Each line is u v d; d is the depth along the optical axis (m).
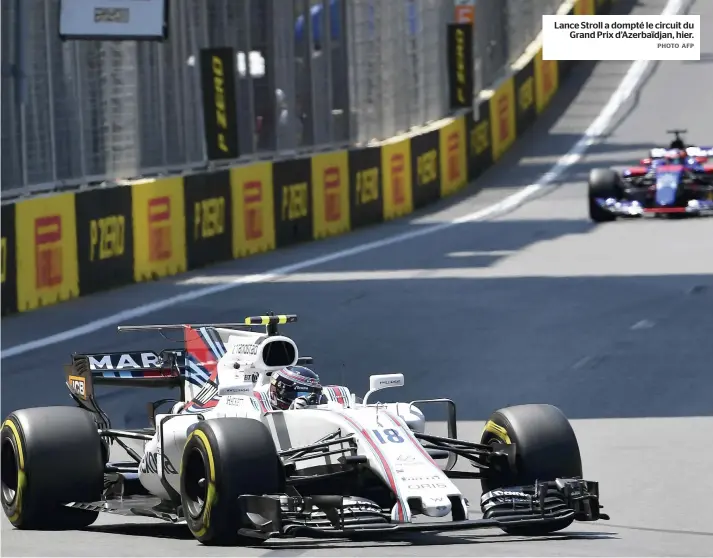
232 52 93.38
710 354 56.25
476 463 30.19
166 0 78.31
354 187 111.06
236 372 30.44
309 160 103.44
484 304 70.38
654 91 186.88
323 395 30.05
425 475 26.55
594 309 67.81
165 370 32.94
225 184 91.00
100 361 33.38
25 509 31.30
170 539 29.19
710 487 35.38
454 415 30.59
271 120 105.62
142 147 87.31
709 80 189.75
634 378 52.12
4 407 49.22
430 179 129.62
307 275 83.31
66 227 74.12
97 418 33.97
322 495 27.98
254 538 26.75
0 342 62.53
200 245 87.56
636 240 94.00
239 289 77.62
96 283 76.69
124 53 85.50
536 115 178.38
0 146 73.38
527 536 28.95
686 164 107.81
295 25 110.62
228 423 27.20
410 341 60.84
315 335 62.66
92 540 29.58
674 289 72.88
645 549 27.22
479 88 158.88
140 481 32.50
